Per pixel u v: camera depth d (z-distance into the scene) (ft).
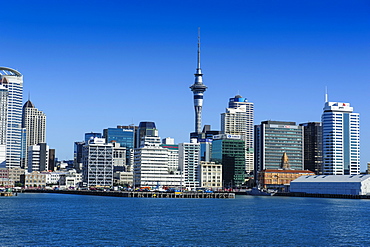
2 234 545.03
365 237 547.90
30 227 604.08
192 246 486.38
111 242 501.15
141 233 560.61
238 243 504.84
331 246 493.36
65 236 533.96
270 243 506.48
